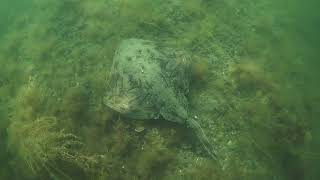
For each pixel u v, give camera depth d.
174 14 1.66
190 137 1.25
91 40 1.64
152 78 1.19
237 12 1.75
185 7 1.68
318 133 1.43
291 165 1.30
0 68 1.69
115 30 1.63
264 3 1.88
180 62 1.29
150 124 1.27
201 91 1.41
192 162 1.22
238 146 1.28
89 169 1.19
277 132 1.32
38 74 1.59
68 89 1.40
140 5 1.67
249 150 1.28
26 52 1.72
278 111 1.40
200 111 1.36
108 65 1.52
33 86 1.50
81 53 1.60
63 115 1.35
